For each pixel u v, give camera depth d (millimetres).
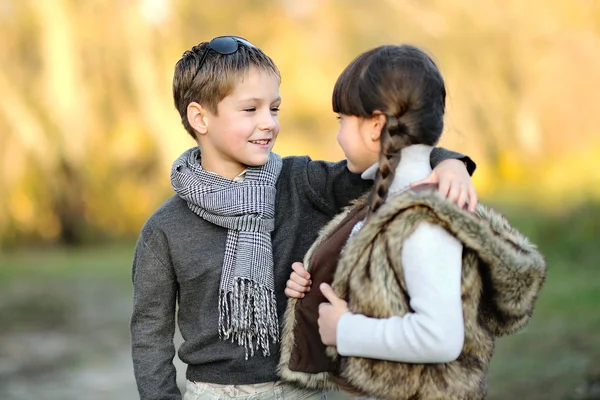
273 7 26297
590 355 8055
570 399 6895
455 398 2824
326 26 25906
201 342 3490
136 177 25453
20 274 20031
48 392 9273
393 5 24969
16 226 24047
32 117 23312
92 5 23516
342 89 3105
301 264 3379
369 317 2883
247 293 3400
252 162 3510
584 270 12773
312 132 26078
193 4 25125
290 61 25859
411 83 2984
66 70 23281
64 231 25016
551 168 21531
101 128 24125
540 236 14789
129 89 24109
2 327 13688
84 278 19297
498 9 23875
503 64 23891
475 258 2846
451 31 24188
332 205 3666
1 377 10086
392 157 3002
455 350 2740
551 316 9938
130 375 10109
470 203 2922
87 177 24391
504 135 23828
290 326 3369
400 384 2846
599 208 15008
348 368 2947
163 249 3531
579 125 22953
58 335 12914
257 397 3463
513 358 8273
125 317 14445
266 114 3525
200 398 3512
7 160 23375
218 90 3479
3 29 22828
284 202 3674
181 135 24703
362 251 2912
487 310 2980
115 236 25531
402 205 2824
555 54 23141
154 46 24312
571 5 23078
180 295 3551
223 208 3447
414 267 2773
